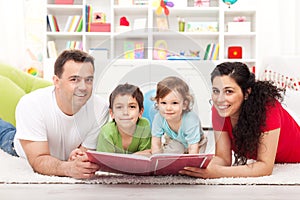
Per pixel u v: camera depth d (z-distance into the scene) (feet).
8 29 15.01
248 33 15.33
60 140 5.29
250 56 16.29
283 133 5.52
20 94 7.93
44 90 5.34
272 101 4.91
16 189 3.56
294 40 15.15
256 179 4.25
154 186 3.83
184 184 4.00
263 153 4.75
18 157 6.45
